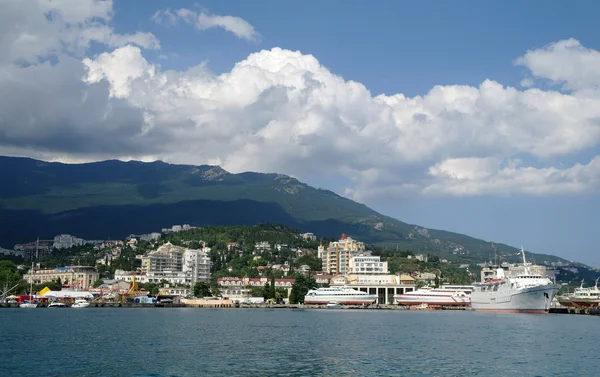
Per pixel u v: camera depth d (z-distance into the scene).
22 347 132.75
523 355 124.56
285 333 174.00
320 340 153.00
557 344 146.25
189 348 132.62
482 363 112.81
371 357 119.88
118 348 131.88
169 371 101.31
